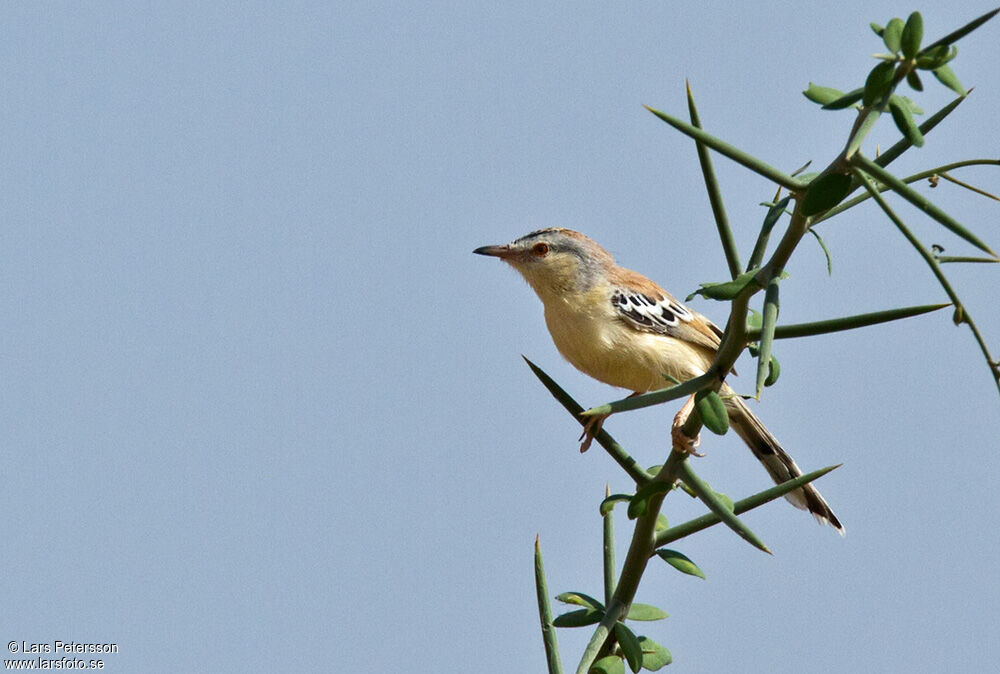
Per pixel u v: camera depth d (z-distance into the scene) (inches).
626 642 255.0
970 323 189.2
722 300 221.5
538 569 273.0
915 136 195.5
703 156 243.6
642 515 266.8
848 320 212.2
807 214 204.5
